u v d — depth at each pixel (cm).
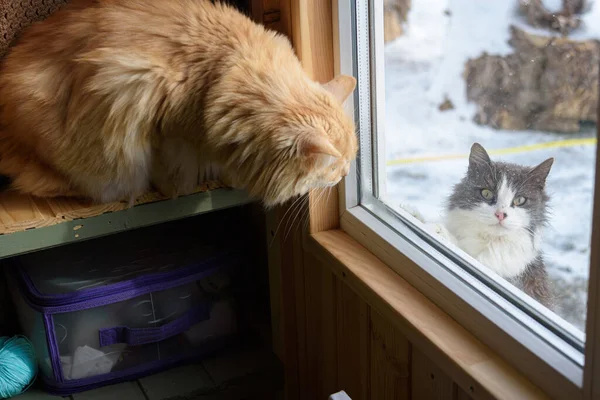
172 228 177
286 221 160
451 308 119
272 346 178
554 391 99
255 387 169
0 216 129
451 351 111
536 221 125
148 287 153
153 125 128
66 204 134
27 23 149
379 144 149
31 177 135
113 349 159
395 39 141
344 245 145
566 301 111
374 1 141
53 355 152
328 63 142
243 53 125
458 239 138
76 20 133
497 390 102
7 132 140
